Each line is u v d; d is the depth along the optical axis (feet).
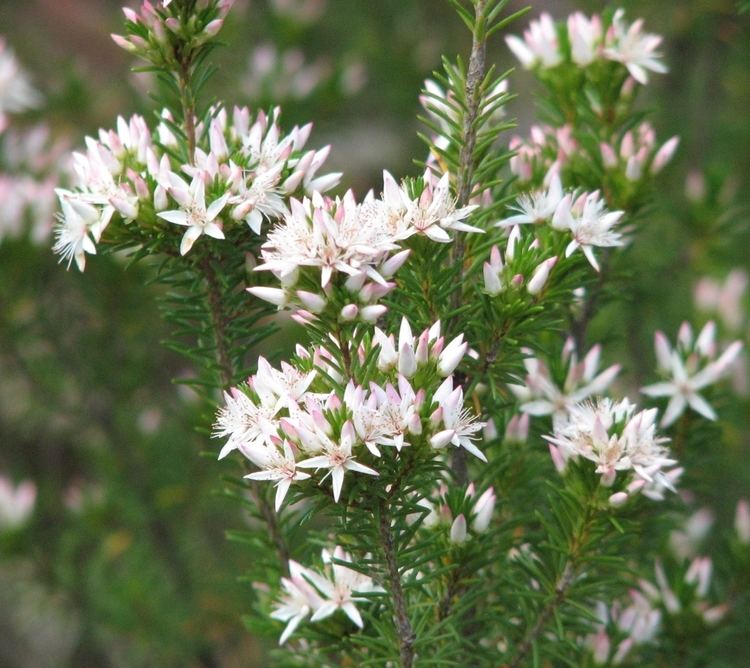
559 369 1.55
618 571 1.59
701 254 2.12
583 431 1.40
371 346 1.34
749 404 2.07
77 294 2.17
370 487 1.30
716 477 2.09
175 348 1.52
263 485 1.58
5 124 2.22
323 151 1.42
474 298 1.44
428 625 1.47
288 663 1.62
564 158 1.61
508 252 1.41
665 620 1.63
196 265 1.47
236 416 1.33
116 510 2.34
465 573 1.45
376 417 1.28
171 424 2.35
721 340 2.14
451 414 1.29
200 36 1.43
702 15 2.40
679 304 2.26
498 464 1.52
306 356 1.34
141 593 2.29
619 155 1.60
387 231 1.37
